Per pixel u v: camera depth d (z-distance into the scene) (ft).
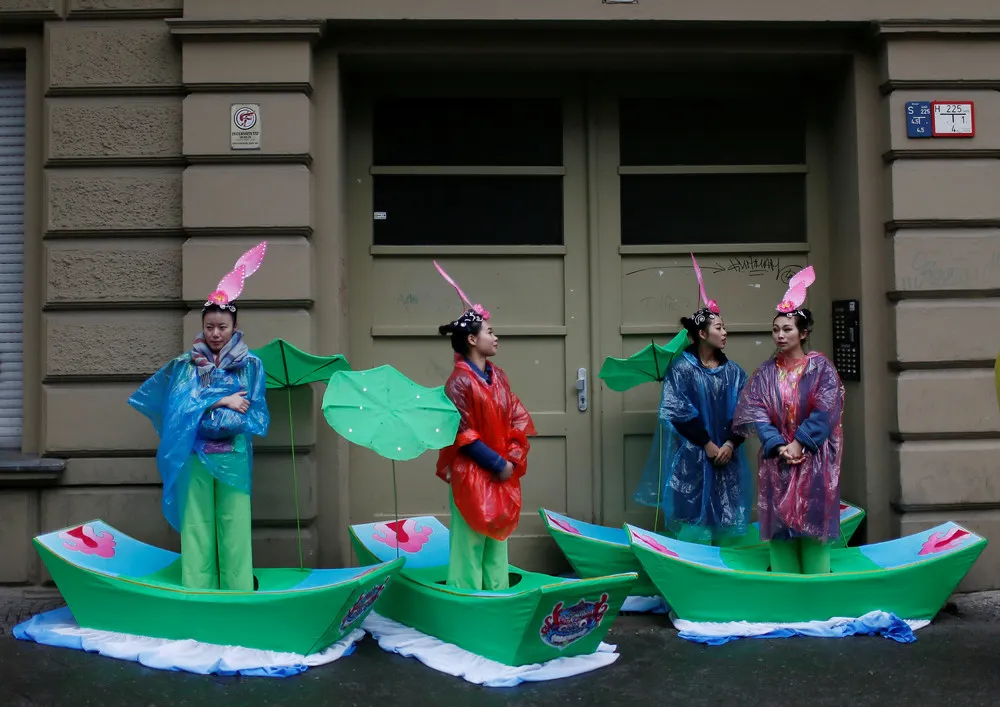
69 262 14.74
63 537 12.70
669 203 16.56
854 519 14.66
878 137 15.57
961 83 15.25
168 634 11.91
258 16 14.57
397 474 16.10
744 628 12.77
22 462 14.39
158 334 14.79
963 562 12.92
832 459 13.00
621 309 16.38
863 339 15.40
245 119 14.56
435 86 16.35
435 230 16.33
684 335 14.84
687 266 16.49
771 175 16.61
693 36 15.51
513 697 10.68
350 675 11.34
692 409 14.29
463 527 12.30
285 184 14.55
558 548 16.10
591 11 14.96
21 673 11.26
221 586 12.40
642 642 12.60
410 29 15.16
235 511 12.33
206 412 12.11
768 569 13.65
